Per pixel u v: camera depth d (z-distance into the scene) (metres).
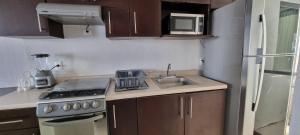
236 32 1.41
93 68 1.79
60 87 1.42
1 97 1.24
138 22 1.49
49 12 1.17
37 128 1.16
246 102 1.38
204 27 1.72
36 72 1.55
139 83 1.50
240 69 1.39
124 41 1.83
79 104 1.15
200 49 2.06
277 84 1.47
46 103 1.11
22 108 1.12
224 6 1.55
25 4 1.26
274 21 1.34
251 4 1.24
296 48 1.44
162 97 1.37
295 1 1.38
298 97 0.76
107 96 1.23
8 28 1.26
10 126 1.12
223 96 1.54
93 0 1.37
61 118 1.12
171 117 1.42
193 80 1.75
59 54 1.68
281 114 1.55
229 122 1.57
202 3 1.62
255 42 1.29
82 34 1.70
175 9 1.85
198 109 1.48
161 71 1.97
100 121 1.23
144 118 1.35
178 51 2.00
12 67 1.59
